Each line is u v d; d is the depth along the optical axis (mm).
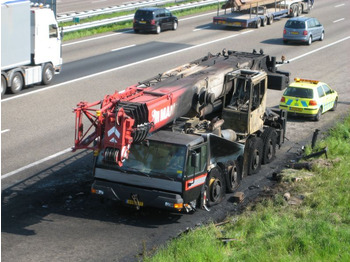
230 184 18312
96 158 16375
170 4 59594
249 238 15039
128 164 16078
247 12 53188
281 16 55438
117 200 16453
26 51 29625
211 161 17250
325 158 21594
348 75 36344
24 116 26109
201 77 18531
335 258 13992
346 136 24594
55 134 23875
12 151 21641
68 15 46312
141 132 15289
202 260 13523
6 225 15883
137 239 15375
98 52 40750
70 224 16125
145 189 15938
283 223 15844
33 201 17516
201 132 17703
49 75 32031
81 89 31203
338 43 46656
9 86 29250
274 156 21844
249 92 19266
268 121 22391
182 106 17312
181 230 15953
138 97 16391
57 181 19125
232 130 19359
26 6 28938
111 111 15273
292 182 19328
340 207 17281
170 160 15758
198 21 54750
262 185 19375
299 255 14109
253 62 21859
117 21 49750
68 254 14414
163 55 40125
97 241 15172
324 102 27531
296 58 40719
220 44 44312
